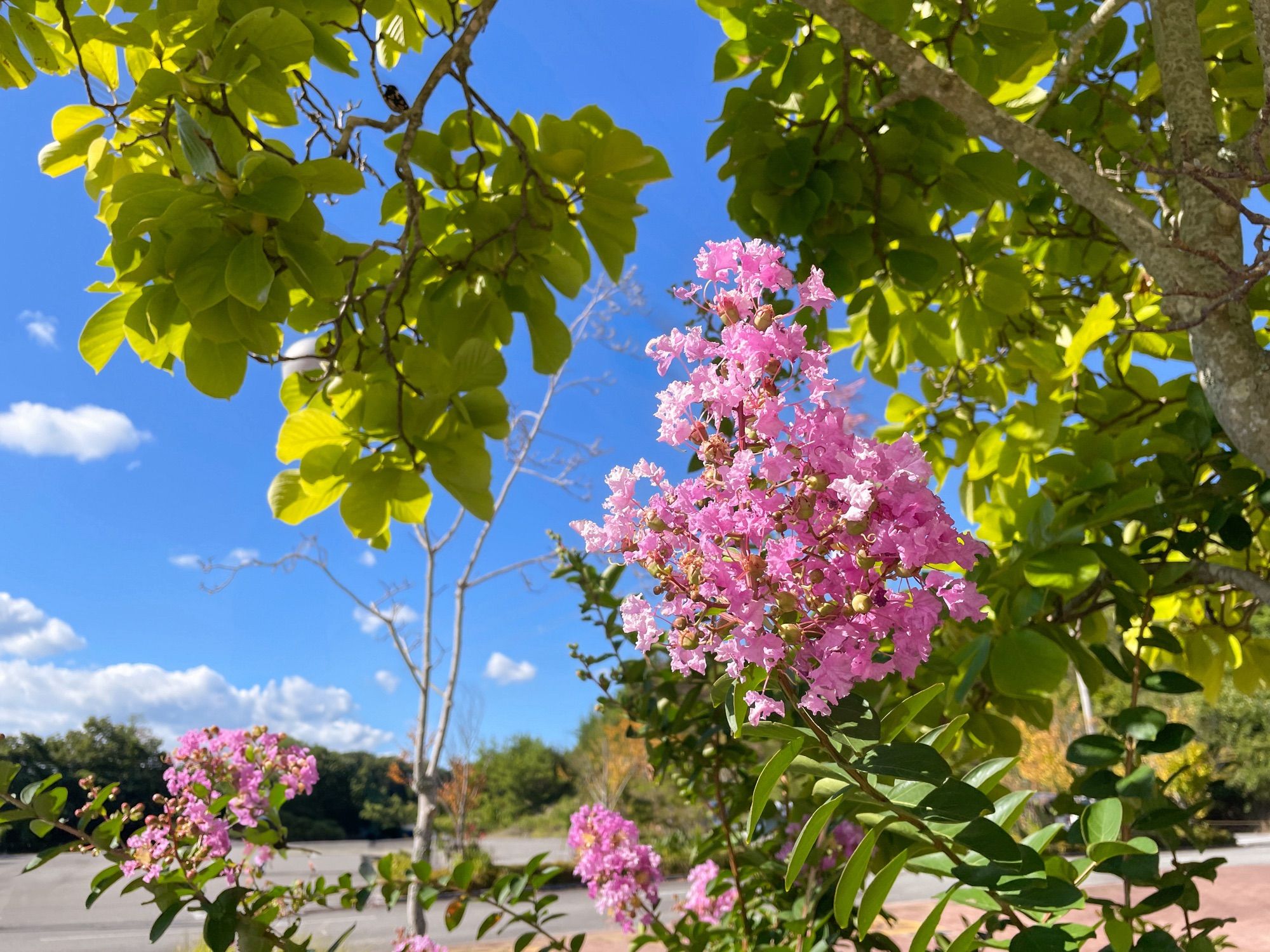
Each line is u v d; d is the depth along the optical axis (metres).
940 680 1.79
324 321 2.43
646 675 2.55
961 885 1.10
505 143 2.49
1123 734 1.56
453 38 2.25
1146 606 1.83
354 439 2.12
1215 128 1.72
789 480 0.90
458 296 2.46
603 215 2.45
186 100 1.81
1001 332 3.08
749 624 0.85
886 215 2.42
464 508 2.06
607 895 2.79
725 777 2.64
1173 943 1.27
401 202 2.50
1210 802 1.62
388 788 29.70
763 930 2.37
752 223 2.45
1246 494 2.06
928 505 0.87
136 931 10.97
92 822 2.24
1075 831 1.27
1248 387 1.55
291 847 2.70
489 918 2.14
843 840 2.18
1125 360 2.60
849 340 3.42
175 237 1.64
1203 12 2.31
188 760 2.66
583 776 25.92
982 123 1.82
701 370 0.94
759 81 2.39
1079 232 3.08
